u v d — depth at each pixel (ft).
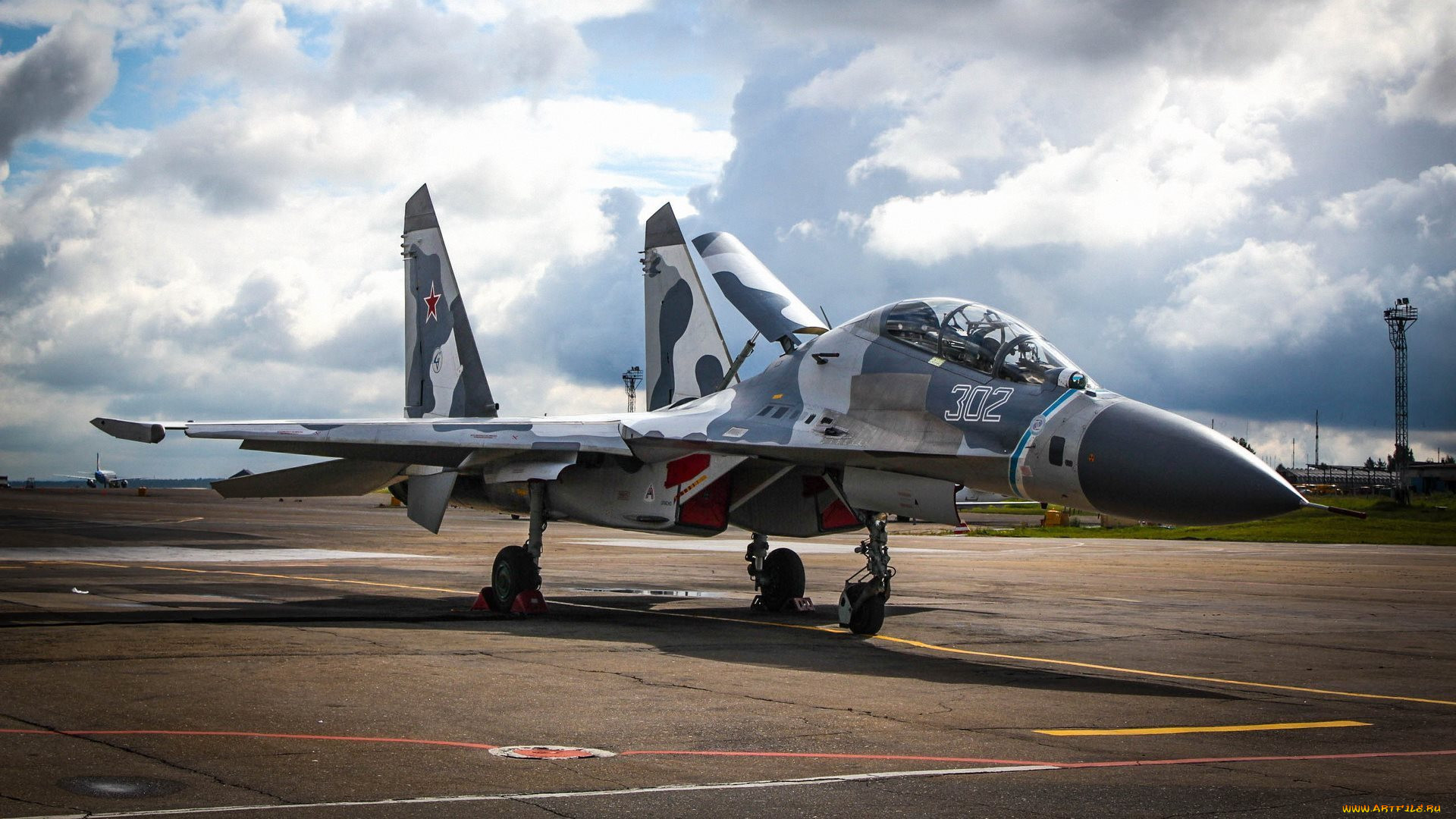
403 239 65.46
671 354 62.23
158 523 123.54
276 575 62.23
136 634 34.19
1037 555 96.12
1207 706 26.68
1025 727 23.50
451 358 62.08
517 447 42.68
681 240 62.03
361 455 45.78
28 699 23.54
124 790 16.78
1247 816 16.98
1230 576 72.64
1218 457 29.96
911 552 100.07
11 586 51.67
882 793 17.85
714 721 23.20
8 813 15.47
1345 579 72.02
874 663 32.58
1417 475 406.21
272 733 20.90
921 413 37.52
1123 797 17.94
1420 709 26.78
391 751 19.80
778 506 47.32
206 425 42.32
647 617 44.55
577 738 21.30
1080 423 32.60
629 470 45.21
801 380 42.70
